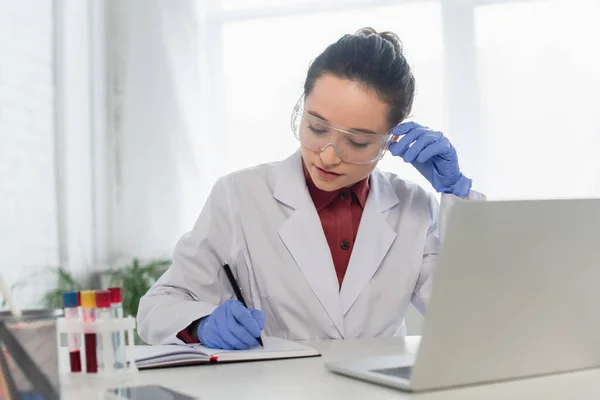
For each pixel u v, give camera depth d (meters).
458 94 3.30
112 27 3.52
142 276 3.27
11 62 3.06
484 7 3.29
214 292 1.71
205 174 3.46
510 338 0.89
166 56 3.48
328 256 1.69
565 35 3.21
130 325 0.99
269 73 3.49
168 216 3.44
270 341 1.35
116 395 0.85
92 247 3.46
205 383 0.96
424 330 0.82
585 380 0.92
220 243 1.74
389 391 0.87
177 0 3.50
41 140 3.22
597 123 3.17
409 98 1.61
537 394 0.83
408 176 3.21
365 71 1.50
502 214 0.84
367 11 3.40
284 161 1.85
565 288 0.91
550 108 3.22
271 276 1.70
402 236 1.78
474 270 0.83
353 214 1.77
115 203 3.48
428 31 3.34
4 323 0.72
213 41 3.56
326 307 1.66
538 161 3.22
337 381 0.95
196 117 3.47
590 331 0.97
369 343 1.42
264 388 0.91
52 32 3.33
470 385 0.89
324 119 1.52
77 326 0.95
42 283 3.16
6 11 3.03
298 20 3.47
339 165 1.55
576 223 0.89
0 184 2.96
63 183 3.32
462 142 3.29
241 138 3.50
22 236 3.07
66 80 3.35
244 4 3.53
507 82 3.26
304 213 1.72
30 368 0.73
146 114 3.48
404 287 1.74
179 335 1.37
